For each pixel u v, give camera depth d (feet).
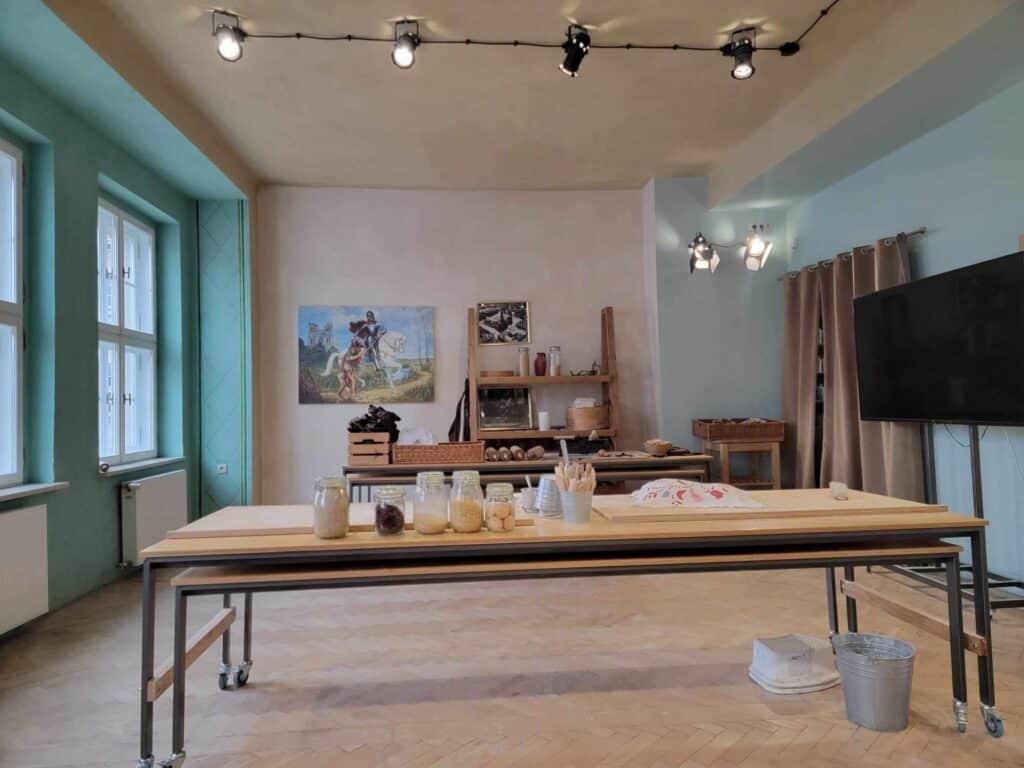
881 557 7.43
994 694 8.06
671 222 19.93
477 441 18.29
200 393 18.69
